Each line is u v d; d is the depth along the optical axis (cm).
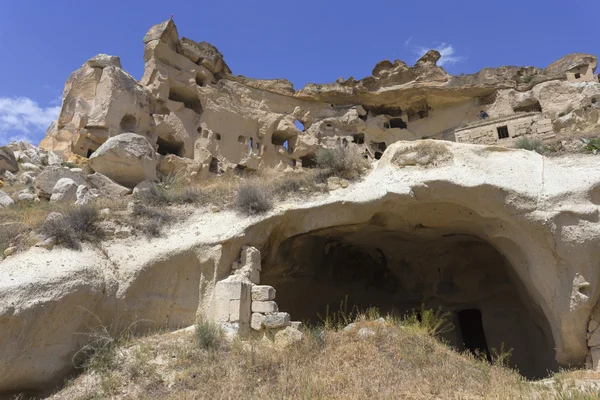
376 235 1459
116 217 1130
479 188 1159
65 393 797
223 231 1109
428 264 1608
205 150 2648
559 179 1153
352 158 1359
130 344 917
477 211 1201
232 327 962
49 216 1056
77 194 1330
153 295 1015
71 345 876
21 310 795
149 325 996
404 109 3428
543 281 1111
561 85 2936
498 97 3138
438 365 927
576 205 1095
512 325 1498
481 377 898
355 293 1627
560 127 2558
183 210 1220
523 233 1137
